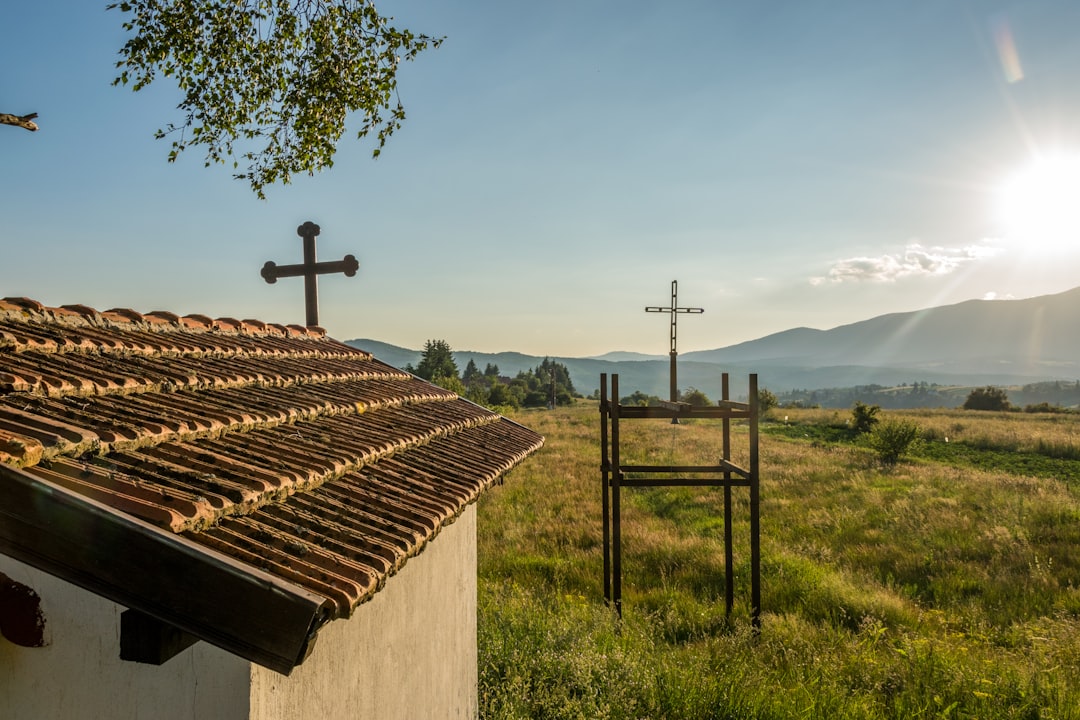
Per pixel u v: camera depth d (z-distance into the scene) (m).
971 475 21.42
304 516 2.63
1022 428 33.12
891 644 8.55
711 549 12.98
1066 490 19.05
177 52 5.85
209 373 4.30
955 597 10.96
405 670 3.79
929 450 28.31
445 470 4.30
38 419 2.36
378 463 3.94
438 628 4.58
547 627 8.12
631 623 9.15
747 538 14.15
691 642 8.89
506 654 7.21
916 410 50.38
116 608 2.08
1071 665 7.87
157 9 5.70
